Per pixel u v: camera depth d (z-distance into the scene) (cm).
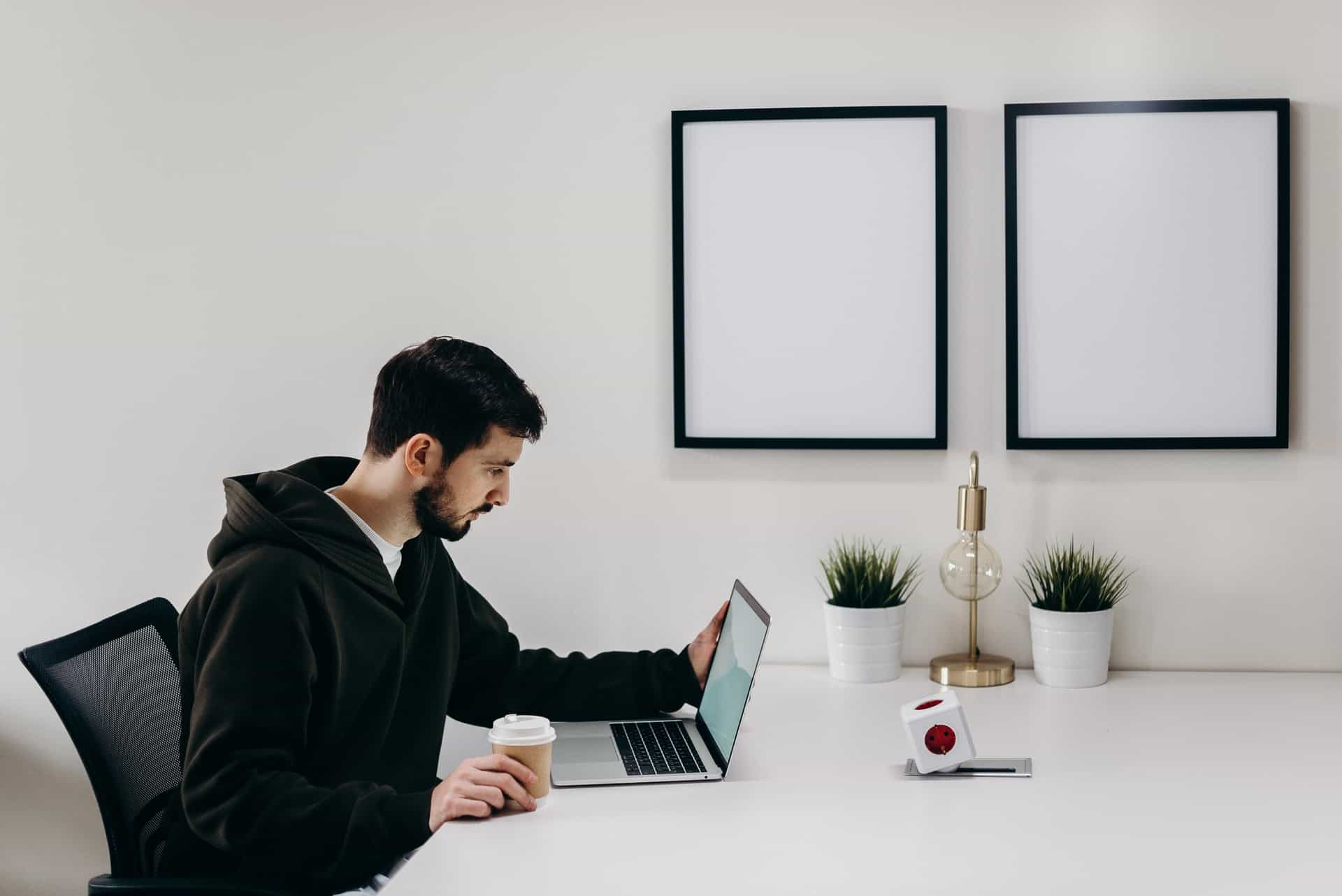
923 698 178
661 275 202
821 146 197
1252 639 197
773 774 143
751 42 199
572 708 169
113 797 150
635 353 204
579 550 206
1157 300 194
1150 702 175
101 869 215
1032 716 167
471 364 150
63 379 211
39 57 208
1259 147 191
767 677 194
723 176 199
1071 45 195
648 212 202
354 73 204
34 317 211
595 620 206
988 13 195
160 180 208
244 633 136
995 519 200
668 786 138
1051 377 196
